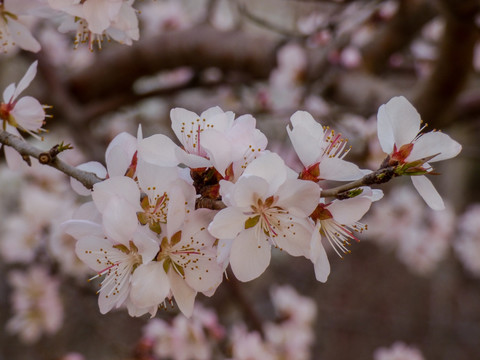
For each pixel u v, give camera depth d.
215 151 0.33
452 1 0.50
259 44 0.76
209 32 0.77
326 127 0.34
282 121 0.93
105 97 0.81
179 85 0.81
